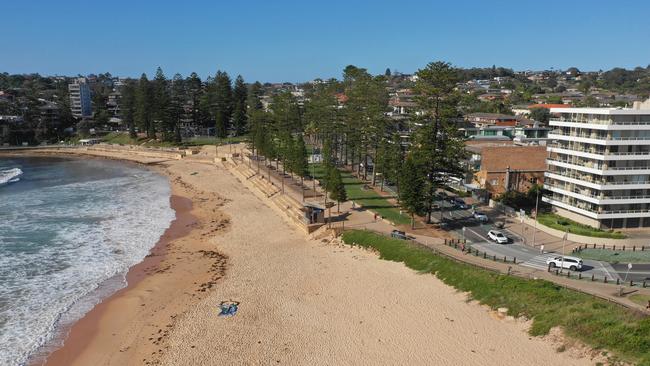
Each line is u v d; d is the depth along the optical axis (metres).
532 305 34.94
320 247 53.53
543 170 74.25
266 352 31.64
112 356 31.83
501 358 30.14
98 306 39.25
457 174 62.47
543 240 53.56
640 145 55.25
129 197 83.25
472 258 46.19
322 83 140.50
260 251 52.97
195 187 92.31
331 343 32.59
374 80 90.88
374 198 73.12
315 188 81.12
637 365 27.00
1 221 65.56
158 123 150.62
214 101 156.12
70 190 90.12
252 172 98.62
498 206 67.19
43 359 31.66
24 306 39.09
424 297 39.12
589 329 30.72
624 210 56.53
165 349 32.41
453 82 60.09
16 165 130.00
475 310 36.62
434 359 30.36
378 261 47.81
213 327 35.28
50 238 57.62
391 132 90.50
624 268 44.25
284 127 115.00
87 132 178.75
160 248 54.56
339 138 114.62
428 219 59.62
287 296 40.41
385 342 32.56
